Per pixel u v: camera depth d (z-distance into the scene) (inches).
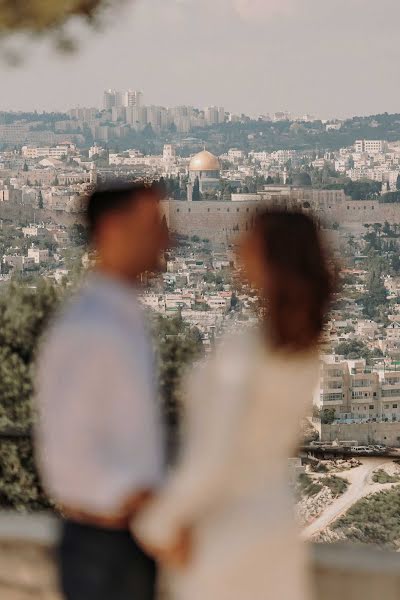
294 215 135.0
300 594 134.0
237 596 131.3
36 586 182.4
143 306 146.3
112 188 146.2
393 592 166.4
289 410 130.3
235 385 129.8
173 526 129.7
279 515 131.9
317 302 133.5
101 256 146.9
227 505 131.0
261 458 129.6
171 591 143.1
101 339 139.9
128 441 139.6
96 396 138.9
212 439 129.0
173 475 145.0
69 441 139.2
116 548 140.7
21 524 185.8
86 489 138.9
